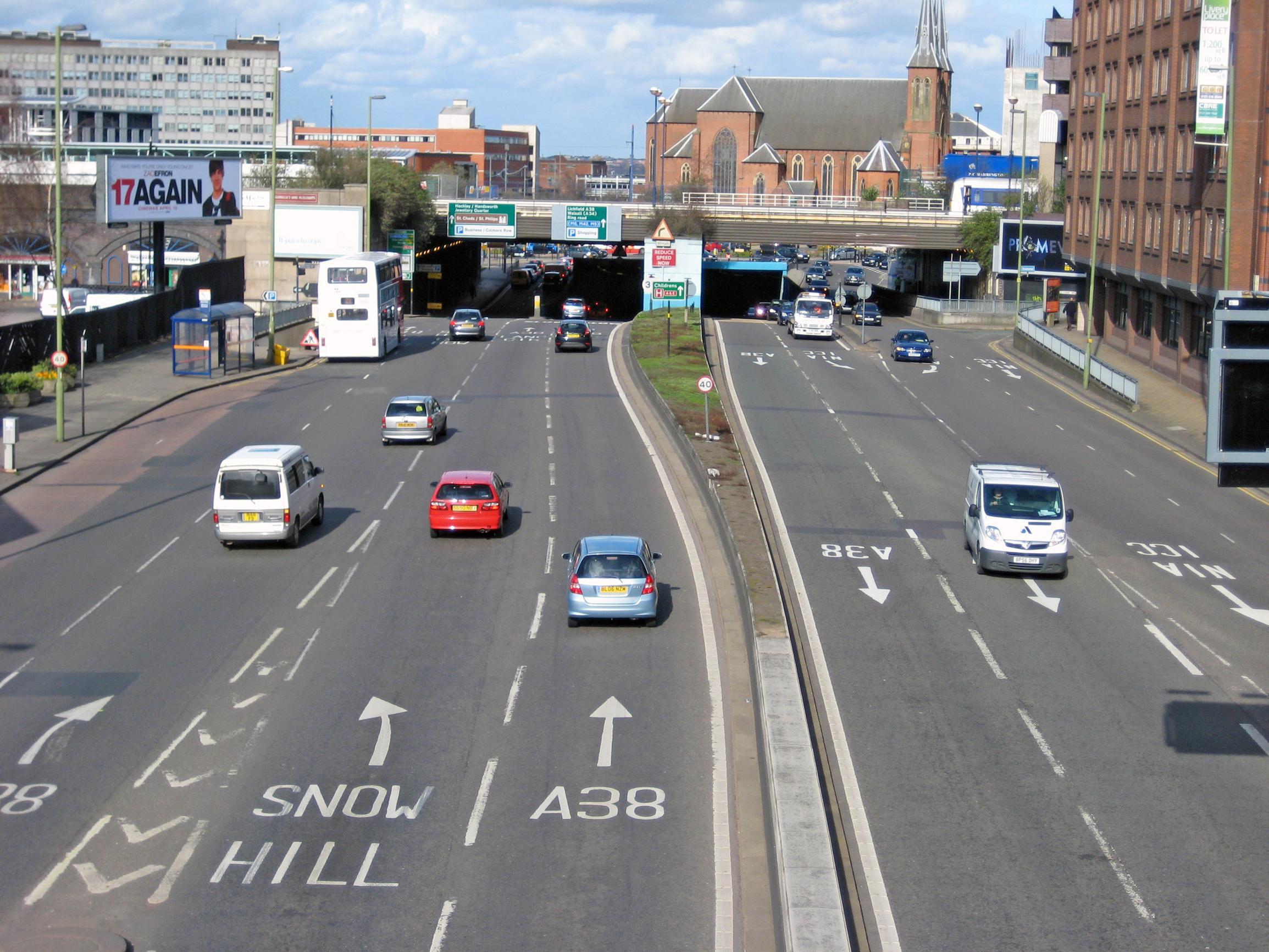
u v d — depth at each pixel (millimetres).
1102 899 24312
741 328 133125
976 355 115125
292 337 113125
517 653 38062
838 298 152875
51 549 49375
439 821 27266
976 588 46125
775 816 24594
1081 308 131125
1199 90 70750
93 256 146750
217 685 35188
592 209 152625
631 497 58000
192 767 29844
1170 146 93750
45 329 88625
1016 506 48250
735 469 60281
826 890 21750
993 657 38594
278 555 48844
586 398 84562
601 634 39969
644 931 23062
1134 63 104938
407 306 154375
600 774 29672
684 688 35281
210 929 22891
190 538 51281
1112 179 111312
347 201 143625
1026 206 162500
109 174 105125
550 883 24734
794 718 29484
